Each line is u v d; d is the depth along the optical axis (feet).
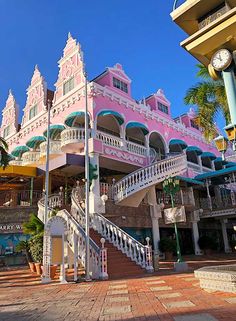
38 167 71.51
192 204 81.82
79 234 46.42
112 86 78.07
